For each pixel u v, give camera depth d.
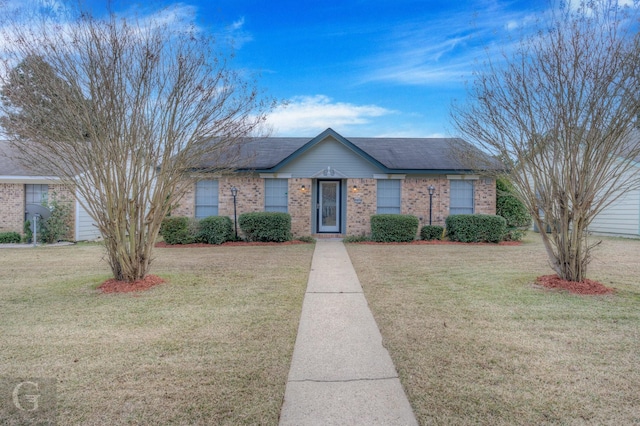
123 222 5.90
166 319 4.51
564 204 5.90
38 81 5.24
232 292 5.82
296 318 4.61
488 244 12.23
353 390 2.93
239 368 3.26
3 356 3.45
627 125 5.21
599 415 2.55
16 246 11.90
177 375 3.12
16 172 12.80
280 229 12.66
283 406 2.71
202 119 6.11
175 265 8.27
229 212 13.73
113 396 2.78
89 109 5.37
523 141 6.09
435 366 3.30
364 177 13.90
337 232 14.38
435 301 5.30
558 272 6.18
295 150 14.59
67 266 8.10
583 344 3.73
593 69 5.29
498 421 2.50
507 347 3.67
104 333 4.04
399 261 8.83
